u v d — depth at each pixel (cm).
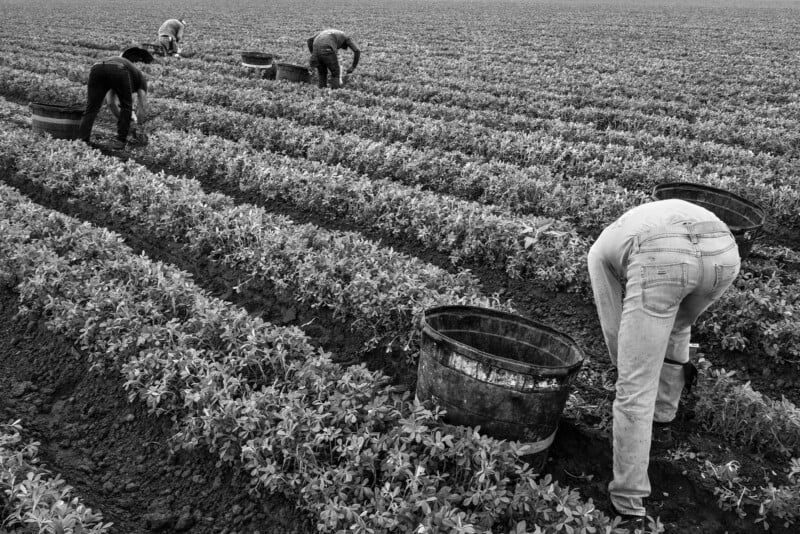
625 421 430
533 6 7338
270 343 581
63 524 392
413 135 1317
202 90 1645
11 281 709
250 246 775
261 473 471
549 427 460
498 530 422
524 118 1459
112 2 6669
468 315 517
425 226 853
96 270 707
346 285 682
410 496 408
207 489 486
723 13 6281
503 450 439
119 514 469
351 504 430
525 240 774
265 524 454
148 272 679
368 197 943
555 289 751
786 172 1155
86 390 584
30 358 627
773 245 935
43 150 1102
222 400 487
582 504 452
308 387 516
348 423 459
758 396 529
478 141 1268
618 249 436
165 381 524
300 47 2931
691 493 486
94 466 512
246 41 3105
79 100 1620
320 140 1241
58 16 4497
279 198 1015
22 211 838
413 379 591
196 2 7075
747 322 659
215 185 1088
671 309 416
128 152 1240
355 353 630
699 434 536
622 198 945
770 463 511
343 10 6088
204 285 763
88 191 973
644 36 3816
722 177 1081
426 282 669
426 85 1869
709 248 416
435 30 4025
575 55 2850
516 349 514
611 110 1614
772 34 4019
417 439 429
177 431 523
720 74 2372
